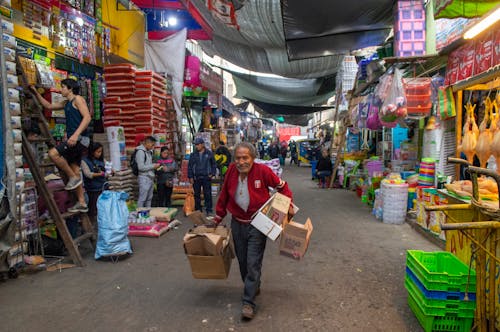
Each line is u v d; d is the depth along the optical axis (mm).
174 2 10930
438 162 7207
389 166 10391
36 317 3471
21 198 4660
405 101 6977
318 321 3385
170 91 10742
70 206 5543
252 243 3537
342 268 4809
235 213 3607
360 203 10148
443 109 6395
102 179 6223
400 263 4988
